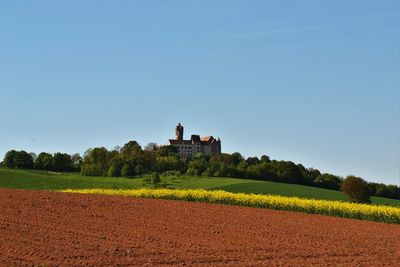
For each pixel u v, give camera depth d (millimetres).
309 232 30828
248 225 31906
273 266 21125
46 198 37312
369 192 68562
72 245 22688
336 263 22438
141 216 32594
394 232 33031
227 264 21094
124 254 21703
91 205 35594
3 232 24438
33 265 18844
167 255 22094
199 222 31781
